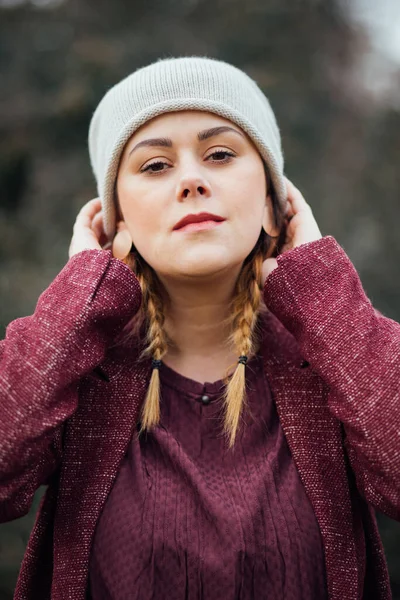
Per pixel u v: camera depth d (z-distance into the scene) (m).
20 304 4.10
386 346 1.08
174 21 5.99
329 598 1.06
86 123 5.19
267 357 1.24
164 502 1.08
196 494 1.08
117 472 1.13
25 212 4.94
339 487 1.11
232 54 5.96
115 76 5.35
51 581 1.21
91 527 1.10
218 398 1.19
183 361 1.28
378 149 5.94
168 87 1.22
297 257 1.19
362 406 1.03
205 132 1.19
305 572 1.05
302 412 1.16
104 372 1.21
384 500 1.05
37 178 5.08
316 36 6.28
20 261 4.57
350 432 1.06
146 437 1.17
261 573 1.03
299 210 1.39
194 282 1.20
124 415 1.17
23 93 5.43
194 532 1.05
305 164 5.57
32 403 1.04
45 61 5.62
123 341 1.28
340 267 1.19
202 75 1.23
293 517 1.07
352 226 5.44
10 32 5.79
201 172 1.18
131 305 1.18
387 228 5.41
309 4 6.38
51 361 1.07
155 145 1.19
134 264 1.30
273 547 1.04
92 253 1.20
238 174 1.19
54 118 5.17
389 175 5.68
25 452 1.03
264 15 6.17
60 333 1.10
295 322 1.16
